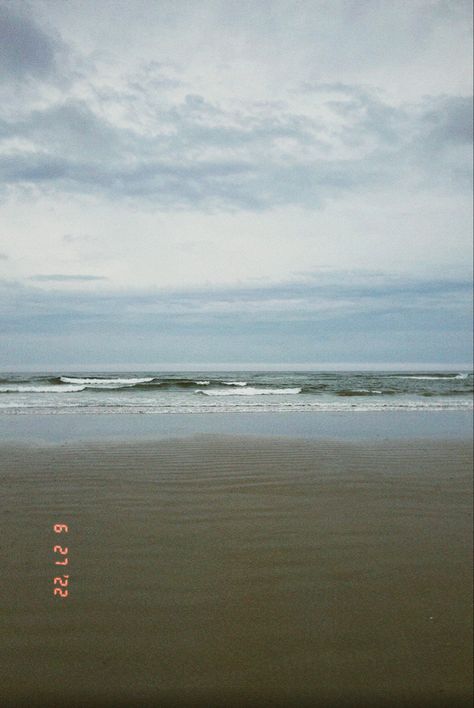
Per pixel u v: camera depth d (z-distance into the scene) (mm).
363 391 26688
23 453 8844
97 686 2801
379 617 3590
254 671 2992
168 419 14273
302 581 4102
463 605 3781
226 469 7988
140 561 4344
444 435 11898
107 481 7012
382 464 8633
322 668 3037
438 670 3064
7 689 2746
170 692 2797
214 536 5035
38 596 3627
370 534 5238
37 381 27422
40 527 5066
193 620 3443
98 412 15906
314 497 6551
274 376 44125
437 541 5082
